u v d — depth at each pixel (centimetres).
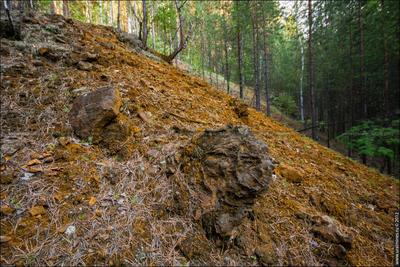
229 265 193
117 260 181
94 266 175
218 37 2323
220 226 204
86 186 229
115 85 371
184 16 1461
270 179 214
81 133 278
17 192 211
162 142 298
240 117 546
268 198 265
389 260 247
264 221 235
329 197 315
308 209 270
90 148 269
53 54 390
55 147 259
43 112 296
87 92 332
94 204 217
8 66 339
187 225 214
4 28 394
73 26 570
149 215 219
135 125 312
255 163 219
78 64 392
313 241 226
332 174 408
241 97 1612
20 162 235
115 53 511
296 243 222
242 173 214
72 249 183
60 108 307
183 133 327
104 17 2259
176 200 229
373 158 1611
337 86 2183
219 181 220
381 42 1448
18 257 171
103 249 186
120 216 213
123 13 2470
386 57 1363
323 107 2770
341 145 1952
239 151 227
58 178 230
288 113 2709
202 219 213
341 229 252
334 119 2638
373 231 285
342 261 221
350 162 575
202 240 205
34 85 329
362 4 1538
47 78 345
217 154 234
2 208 195
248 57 2412
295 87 3133
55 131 277
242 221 214
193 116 401
